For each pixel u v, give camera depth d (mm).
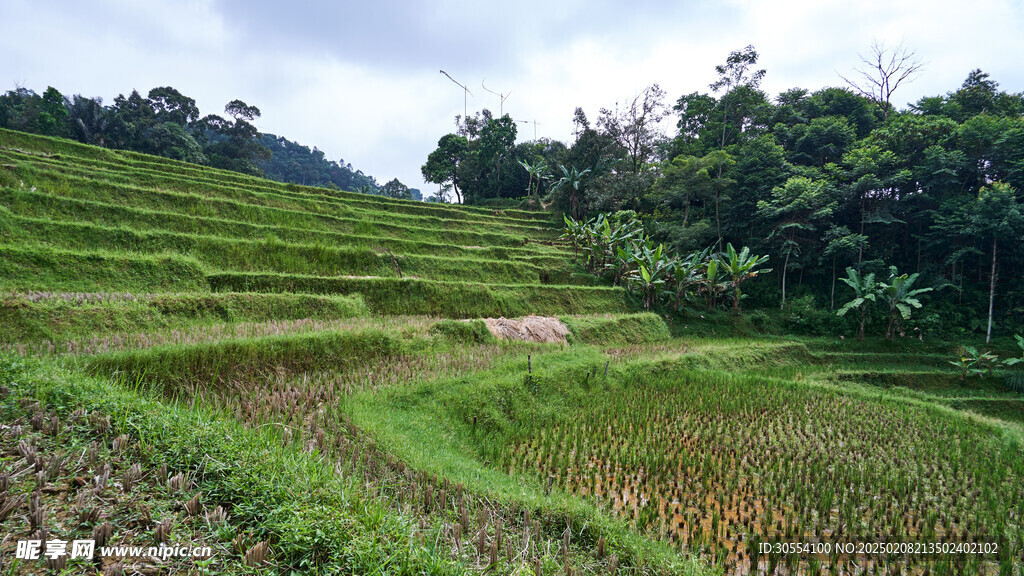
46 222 15570
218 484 3799
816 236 32500
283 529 3238
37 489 3461
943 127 30750
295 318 14547
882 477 8336
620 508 6266
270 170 113938
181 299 12555
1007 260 28328
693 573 4426
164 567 2934
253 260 18938
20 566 2740
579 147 42312
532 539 4680
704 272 31953
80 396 4926
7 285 12023
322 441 5844
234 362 8930
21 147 27219
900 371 22547
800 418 12031
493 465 7285
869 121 38094
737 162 36031
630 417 10586
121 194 21172
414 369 10625
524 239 35156
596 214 41500
